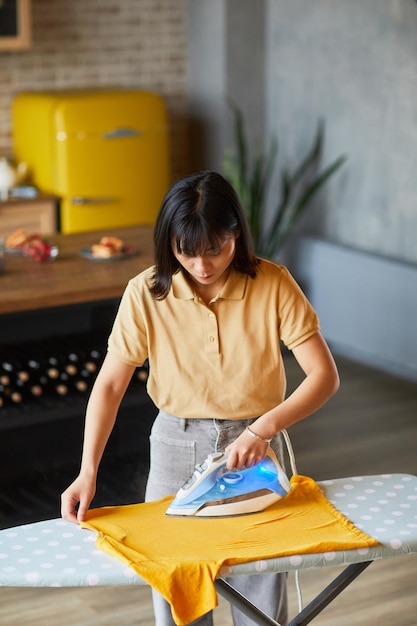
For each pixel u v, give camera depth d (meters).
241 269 2.43
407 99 6.08
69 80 7.08
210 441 2.52
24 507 4.24
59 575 2.12
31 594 3.73
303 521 2.35
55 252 4.42
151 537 2.27
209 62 7.17
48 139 6.56
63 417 4.15
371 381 6.13
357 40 6.36
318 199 6.86
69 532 2.33
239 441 2.35
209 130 7.30
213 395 2.50
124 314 2.50
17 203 6.40
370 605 3.64
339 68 6.54
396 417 5.55
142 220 6.89
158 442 2.59
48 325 4.40
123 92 6.82
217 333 2.45
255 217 6.80
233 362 2.47
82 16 7.00
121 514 2.40
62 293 3.90
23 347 4.25
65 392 4.19
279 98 7.10
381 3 6.15
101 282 4.04
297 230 7.08
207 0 7.08
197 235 2.22
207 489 2.36
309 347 2.47
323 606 2.36
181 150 7.51
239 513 2.37
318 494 2.49
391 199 6.30
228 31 6.99
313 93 6.79
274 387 2.52
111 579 2.12
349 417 5.55
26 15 6.45
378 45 6.22
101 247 4.42
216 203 2.24
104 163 6.66
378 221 6.42
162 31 7.25
